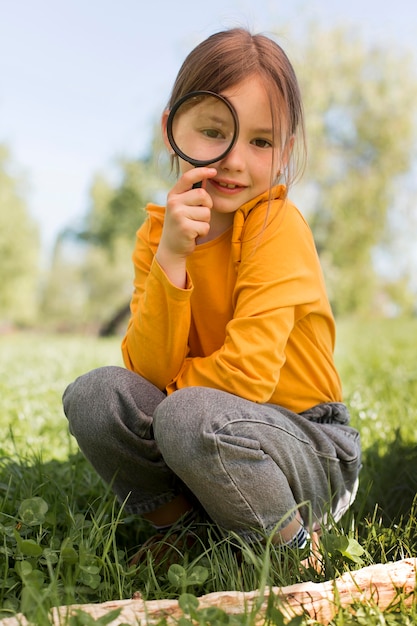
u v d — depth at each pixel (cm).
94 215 2547
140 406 196
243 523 184
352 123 1966
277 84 204
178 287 197
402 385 433
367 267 2028
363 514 228
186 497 210
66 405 203
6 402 407
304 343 207
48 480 226
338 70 1930
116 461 200
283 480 183
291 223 206
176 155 217
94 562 176
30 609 150
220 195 204
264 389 190
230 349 192
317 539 197
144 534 219
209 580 175
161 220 228
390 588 169
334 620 160
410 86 1975
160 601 159
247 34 211
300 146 221
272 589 157
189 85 205
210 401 181
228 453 177
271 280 197
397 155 1977
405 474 243
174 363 205
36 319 3394
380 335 924
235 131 195
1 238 2711
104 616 150
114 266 2698
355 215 1962
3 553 179
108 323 2209
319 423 210
